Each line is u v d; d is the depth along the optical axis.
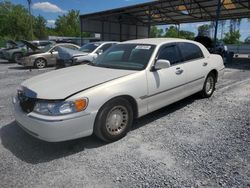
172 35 60.78
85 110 3.13
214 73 5.95
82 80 3.53
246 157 3.12
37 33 73.12
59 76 3.84
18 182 2.66
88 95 3.16
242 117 4.59
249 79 8.62
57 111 2.99
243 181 2.63
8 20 61.28
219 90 6.82
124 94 3.54
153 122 4.38
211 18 24.64
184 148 3.38
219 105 5.38
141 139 3.68
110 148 3.41
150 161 3.05
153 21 28.47
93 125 3.29
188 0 18.45
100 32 26.77
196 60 5.18
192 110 5.05
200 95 5.77
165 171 2.83
